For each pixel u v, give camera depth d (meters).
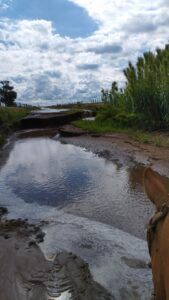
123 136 18.55
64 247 5.24
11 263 4.62
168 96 19.09
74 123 27.95
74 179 10.09
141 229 5.96
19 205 7.88
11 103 70.00
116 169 10.98
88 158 13.43
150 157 11.84
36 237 5.62
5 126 26.16
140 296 3.85
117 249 5.13
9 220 6.64
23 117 32.09
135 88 21.73
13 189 9.35
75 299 3.78
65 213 7.08
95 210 7.18
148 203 7.42
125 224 6.25
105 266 4.58
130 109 23.98
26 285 4.06
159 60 22.22
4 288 4.03
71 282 4.09
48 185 9.58
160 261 1.28
